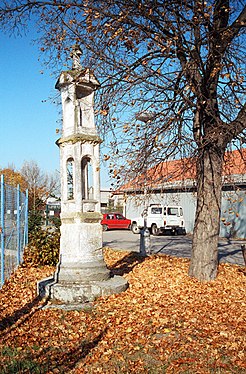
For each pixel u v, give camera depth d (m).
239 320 6.85
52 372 5.03
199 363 5.13
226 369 4.97
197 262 10.29
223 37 8.83
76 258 8.57
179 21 8.62
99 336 6.30
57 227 15.41
